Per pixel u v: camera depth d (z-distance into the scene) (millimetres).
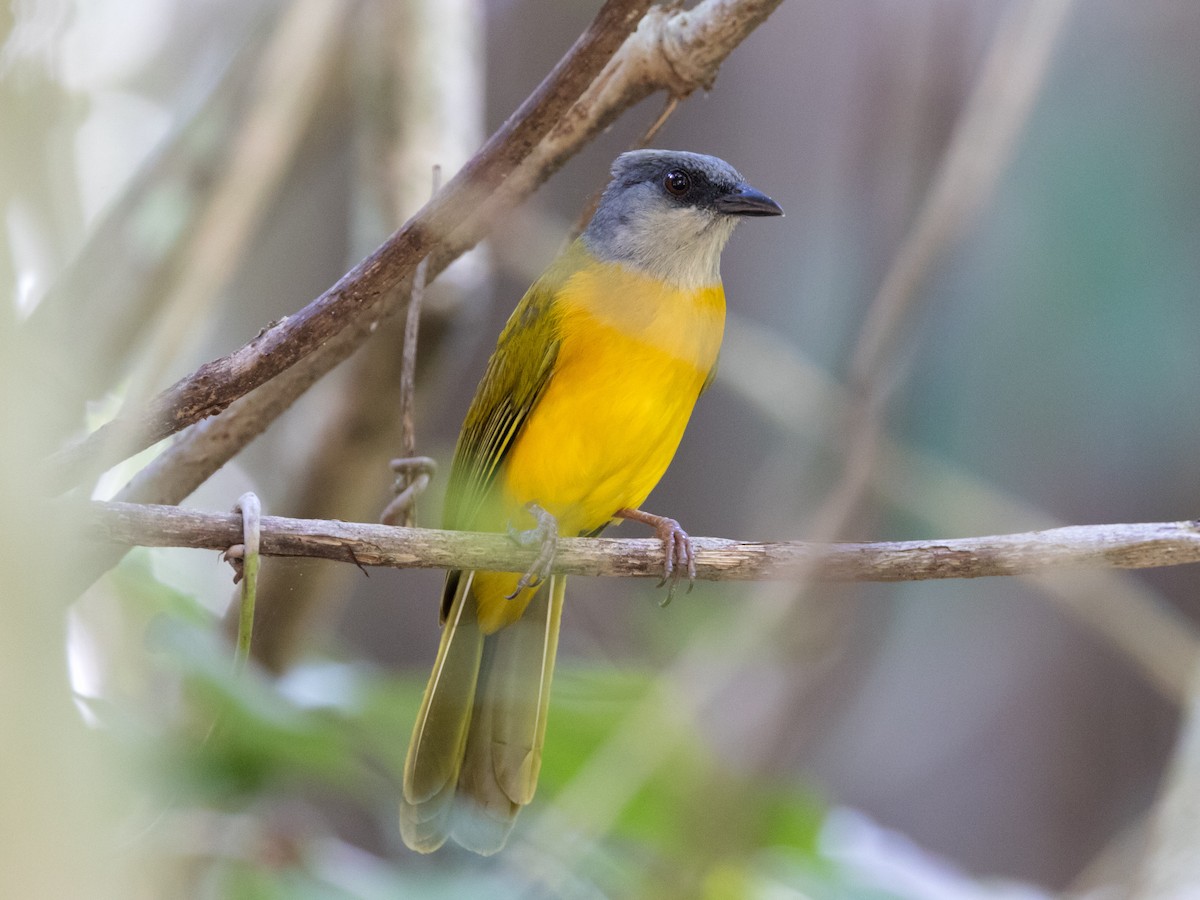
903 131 7723
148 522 6621
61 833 2867
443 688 9242
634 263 10211
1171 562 7426
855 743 13289
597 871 8508
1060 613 14234
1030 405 11430
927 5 7652
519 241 12586
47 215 7711
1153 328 11109
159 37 13367
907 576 7293
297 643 10594
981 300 10945
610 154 15125
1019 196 11031
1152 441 11898
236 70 10516
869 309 7816
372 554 7273
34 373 3199
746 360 11367
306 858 8500
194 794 7773
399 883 8312
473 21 11820
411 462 8828
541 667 9820
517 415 10055
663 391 9945
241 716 8055
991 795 14117
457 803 9258
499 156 5941
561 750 10016
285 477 12906
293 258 14969
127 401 8852
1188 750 7898
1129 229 11086
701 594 10906
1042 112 11172
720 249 10531
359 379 11102
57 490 5879
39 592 2943
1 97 3797
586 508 10336
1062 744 14109
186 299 9227
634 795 8664
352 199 14969
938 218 7582
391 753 9234
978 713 14180
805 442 9555
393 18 11211
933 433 10508
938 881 9695
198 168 10367
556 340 9891
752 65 13953
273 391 8844
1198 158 11148
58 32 7387
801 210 13242
